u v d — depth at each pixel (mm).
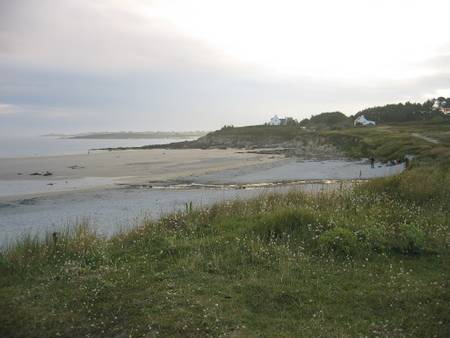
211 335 5305
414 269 7633
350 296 6488
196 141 150625
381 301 6270
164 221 11438
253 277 7184
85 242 9734
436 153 36281
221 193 29672
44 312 6168
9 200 30266
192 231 10219
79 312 6141
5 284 7469
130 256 8773
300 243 8953
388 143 59250
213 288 6766
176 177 44500
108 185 39375
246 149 116750
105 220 20062
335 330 5434
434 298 6246
